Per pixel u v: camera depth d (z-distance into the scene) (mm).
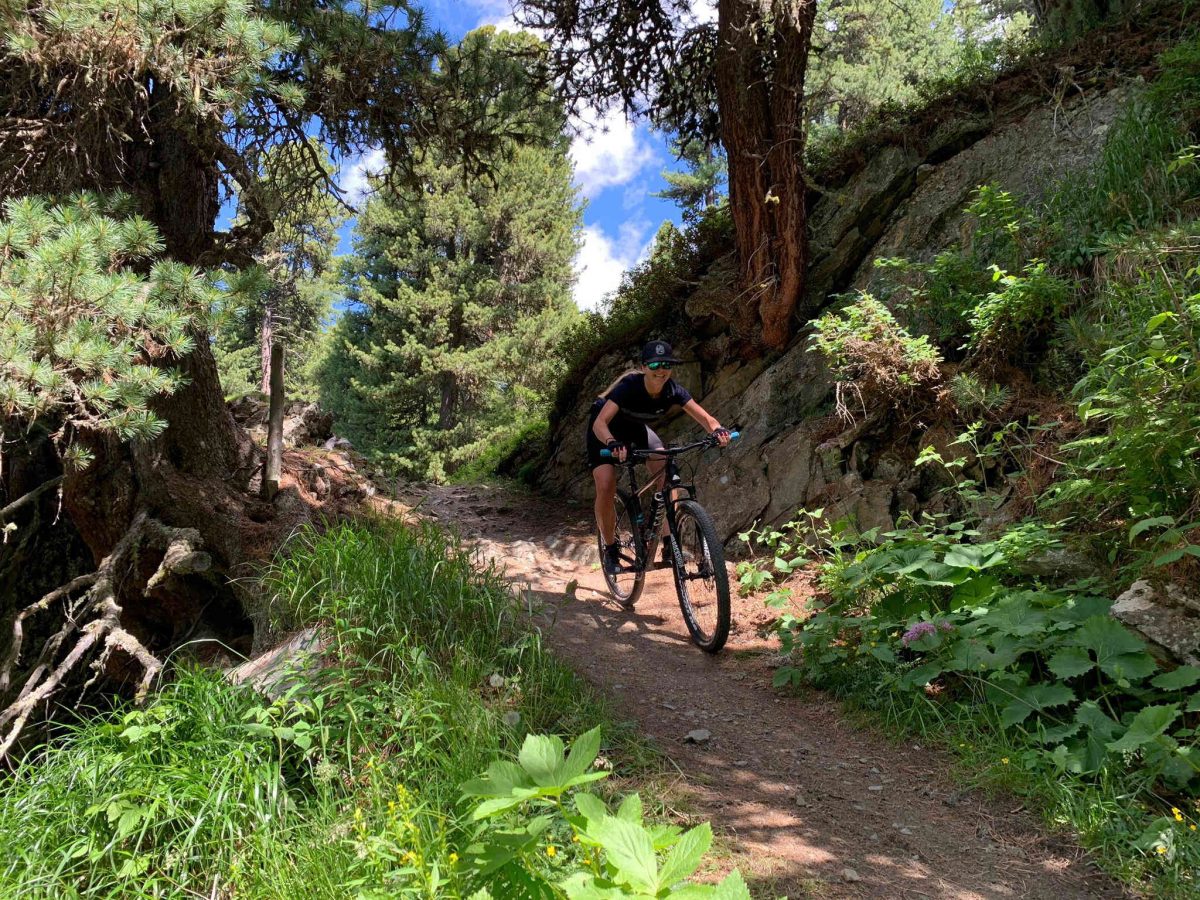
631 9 8070
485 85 6809
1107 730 3080
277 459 6266
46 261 3777
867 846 2824
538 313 26625
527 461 11766
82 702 6461
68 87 5133
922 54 25422
